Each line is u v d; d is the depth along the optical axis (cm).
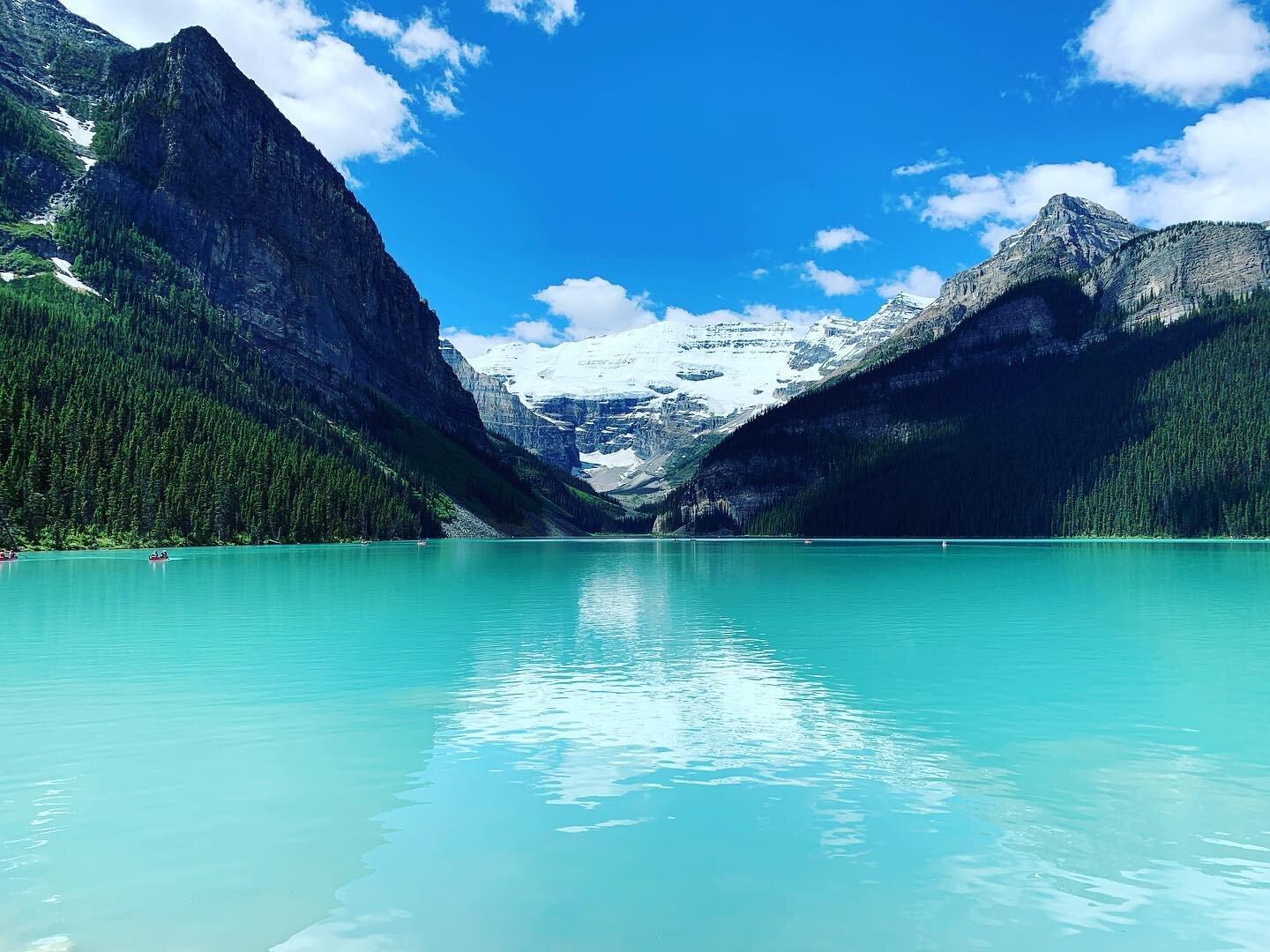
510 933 1149
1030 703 2605
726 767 1925
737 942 1121
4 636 4003
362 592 6512
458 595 6412
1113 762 1958
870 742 2139
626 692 2758
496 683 2906
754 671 3156
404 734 2214
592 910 1221
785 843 1468
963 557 13238
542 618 4894
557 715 2439
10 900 1241
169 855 1407
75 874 1333
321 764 1930
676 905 1234
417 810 1630
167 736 2180
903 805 1661
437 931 1154
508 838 1486
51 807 1642
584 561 12900
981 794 1727
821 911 1218
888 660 3388
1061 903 1247
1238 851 1433
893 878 1330
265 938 1132
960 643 3884
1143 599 5972
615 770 1897
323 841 1471
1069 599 6009
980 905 1238
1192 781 1809
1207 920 1193
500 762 1961
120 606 5303
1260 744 2109
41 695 2683
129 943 1111
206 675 3025
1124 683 2909
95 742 2122
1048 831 1522
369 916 1197
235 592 6362
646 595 6538
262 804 1662
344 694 2723
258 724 2319
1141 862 1389
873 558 13288
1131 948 1114
